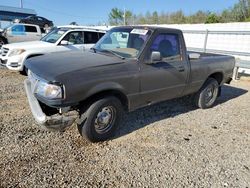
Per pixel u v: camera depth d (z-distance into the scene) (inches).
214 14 1253.1
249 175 128.4
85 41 362.9
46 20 1065.5
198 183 119.5
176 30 181.8
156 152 144.9
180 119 197.6
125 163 132.0
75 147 144.8
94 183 115.2
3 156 130.7
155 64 165.8
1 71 343.0
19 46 317.4
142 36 165.8
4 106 201.6
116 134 164.1
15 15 1417.3
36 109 136.7
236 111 225.9
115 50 170.2
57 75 126.3
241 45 425.7
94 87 135.6
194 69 195.9
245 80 370.0
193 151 148.8
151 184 116.8
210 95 227.5
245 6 1173.7
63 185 112.5
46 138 153.0
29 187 109.9
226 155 146.8
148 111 209.9
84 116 141.3
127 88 151.6
